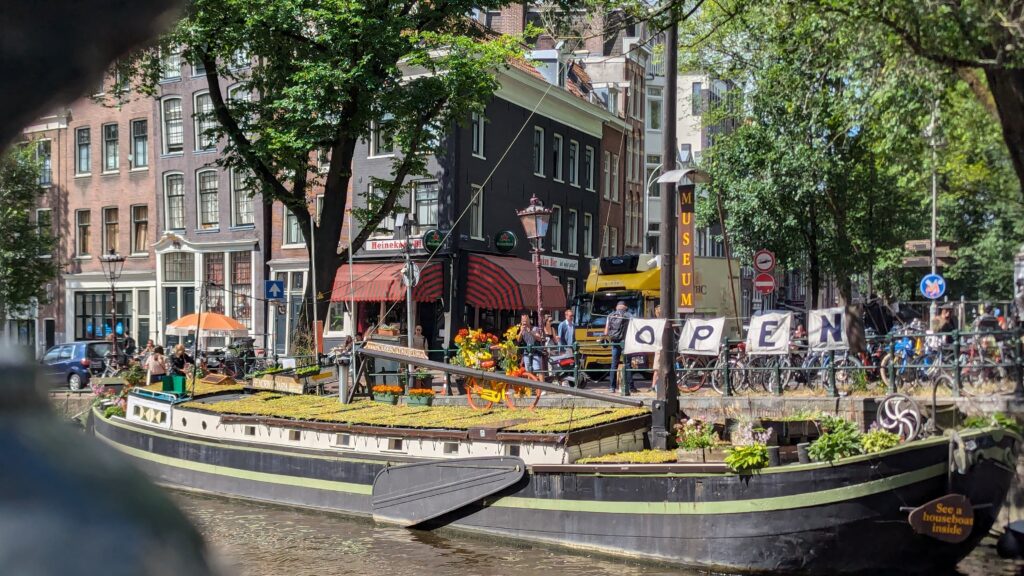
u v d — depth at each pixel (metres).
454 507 12.47
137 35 0.50
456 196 29.78
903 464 10.02
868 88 12.56
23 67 0.48
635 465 11.08
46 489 0.43
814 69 13.12
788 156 21.53
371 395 17.06
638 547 11.02
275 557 11.35
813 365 16.98
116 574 0.42
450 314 29.28
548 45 38.00
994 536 12.01
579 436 12.07
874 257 21.92
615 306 24.59
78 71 0.49
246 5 19.23
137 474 0.48
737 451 10.45
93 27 0.49
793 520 10.19
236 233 33.88
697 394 16.58
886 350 16.16
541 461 12.03
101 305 37.34
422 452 13.04
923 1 9.98
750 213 24.17
